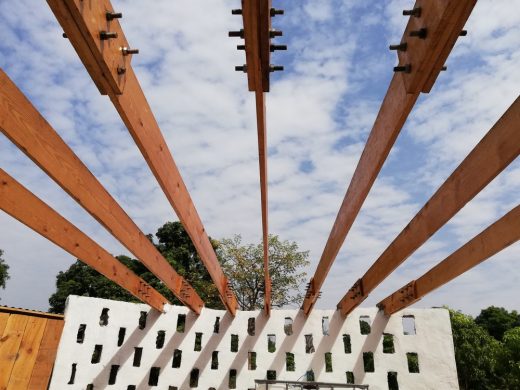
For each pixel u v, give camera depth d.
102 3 1.84
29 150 2.62
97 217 3.72
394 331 8.55
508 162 2.70
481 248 4.43
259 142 2.55
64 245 4.39
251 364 9.27
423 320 8.61
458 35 1.75
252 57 1.79
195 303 8.26
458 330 15.05
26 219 3.65
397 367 8.31
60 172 3.03
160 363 8.49
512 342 13.90
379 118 2.93
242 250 15.02
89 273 15.42
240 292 14.79
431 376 8.21
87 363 8.16
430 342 8.44
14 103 2.47
